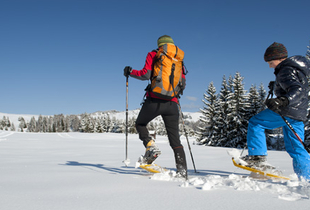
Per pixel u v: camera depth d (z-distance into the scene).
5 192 1.77
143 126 2.83
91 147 10.87
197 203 1.43
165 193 1.70
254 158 2.44
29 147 10.27
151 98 2.64
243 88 24.62
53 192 1.77
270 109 2.25
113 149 9.52
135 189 1.86
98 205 1.40
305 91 2.32
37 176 2.61
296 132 2.36
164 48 2.55
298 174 2.30
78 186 2.01
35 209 1.32
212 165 3.99
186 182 2.00
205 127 25.81
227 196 1.59
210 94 26.34
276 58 2.46
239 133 23.88
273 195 1.61
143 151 8.35
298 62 2.32
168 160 4.98
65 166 3.70
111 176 2.58
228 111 24.58
